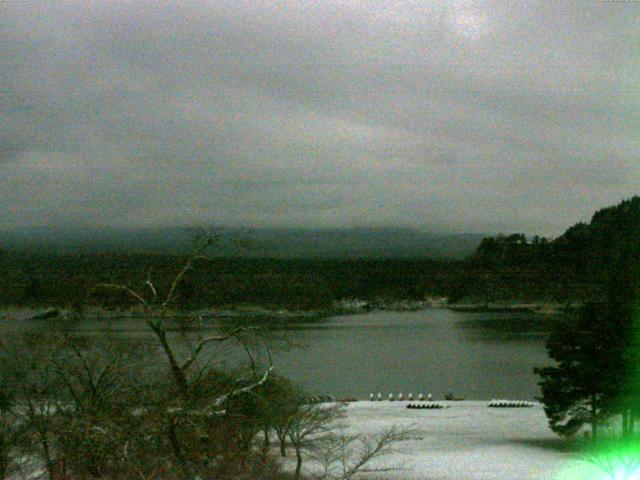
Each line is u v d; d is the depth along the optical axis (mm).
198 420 39938
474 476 55438
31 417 40281
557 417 68688
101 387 43219
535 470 57812
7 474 42562
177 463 39156
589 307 67438
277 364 191125
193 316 44656
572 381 66875
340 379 166000
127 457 36625
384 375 172750
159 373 45438
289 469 53312
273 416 44812
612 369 66000
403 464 59156
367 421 88188
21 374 43656
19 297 189250
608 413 67250
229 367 49125
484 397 138625
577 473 56500
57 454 40656
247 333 44125
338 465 56781
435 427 82438
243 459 44312
